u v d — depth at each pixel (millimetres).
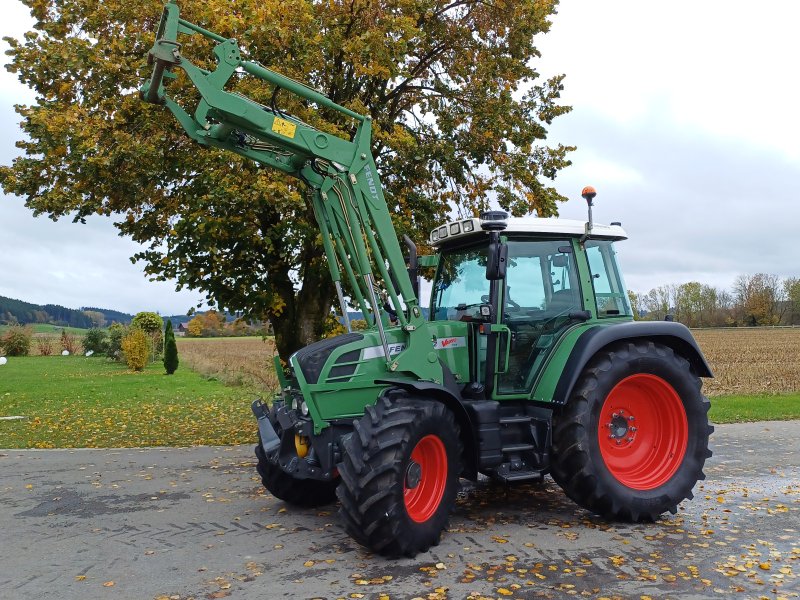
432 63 11633
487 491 6777
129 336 32688
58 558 4805
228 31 8461
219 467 8273
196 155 9008
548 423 5621
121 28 9344
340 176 5520
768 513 5914
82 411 14734
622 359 5738
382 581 4250
